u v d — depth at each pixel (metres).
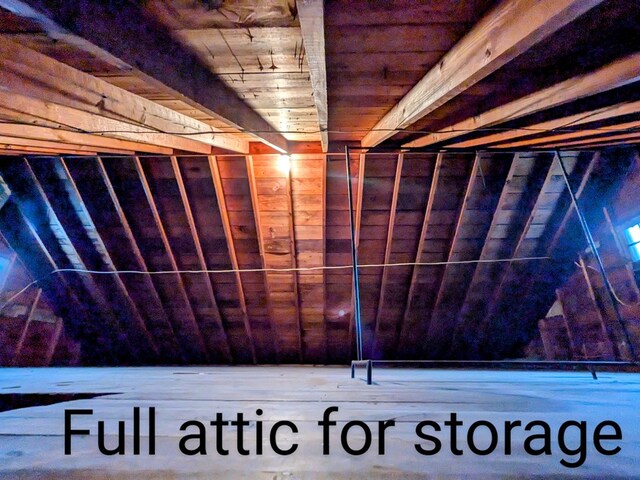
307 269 4.45
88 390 1.97
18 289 4.97
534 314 5.11
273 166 3.74
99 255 4.68
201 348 5.85
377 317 5.21
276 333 5.54
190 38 1.42
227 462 0.64
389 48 1.57
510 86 1.78
